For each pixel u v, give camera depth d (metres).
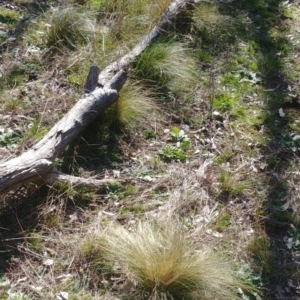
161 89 3.19
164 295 2.00
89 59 3.29
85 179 2.47
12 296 1.97
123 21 3.65
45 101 2.97
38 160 2.33
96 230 2.24
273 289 2.18
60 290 2.03
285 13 4.29
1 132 2.72
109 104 2.78
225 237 2.34
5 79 3.09
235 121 3.09
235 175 2.67
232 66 3.54
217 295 2.04
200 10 3.86
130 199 2.46
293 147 2.96
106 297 2.02
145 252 2.08
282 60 3.70
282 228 2.46
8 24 3.61
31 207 2.33
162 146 2.84
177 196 2.48
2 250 2.15
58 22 3.48
